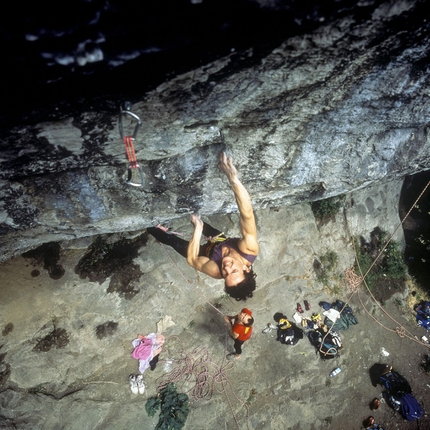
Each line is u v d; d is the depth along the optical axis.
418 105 3.40
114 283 6.68
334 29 1.93
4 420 5.46
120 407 6.36
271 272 8.12
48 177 3.19
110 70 1.81
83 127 2.38
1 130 2.14
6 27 1.37
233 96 2.55
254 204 4.77
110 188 3.53
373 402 7.30
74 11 1.40
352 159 4.06
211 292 7.66
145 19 1.54
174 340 7.23
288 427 6.84
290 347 7.64
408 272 9.47
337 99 2.99
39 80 1.73
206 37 1.76
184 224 6.70
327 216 8.66
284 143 3.51
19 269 6.11
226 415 6.71
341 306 8.38
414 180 10.37
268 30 1.81
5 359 5.73
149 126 2.65
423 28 2.10
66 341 6.24
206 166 3.52
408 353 8.18
